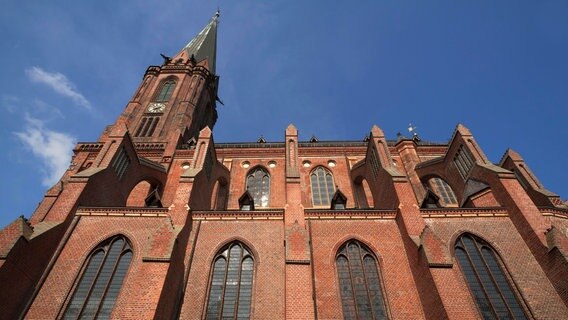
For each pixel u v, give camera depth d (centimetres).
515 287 2355
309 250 2392
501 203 2864
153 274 2097
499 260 2509
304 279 2212
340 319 2267
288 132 3878
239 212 2820
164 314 2066
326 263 2536
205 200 3422
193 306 2298
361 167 4147
